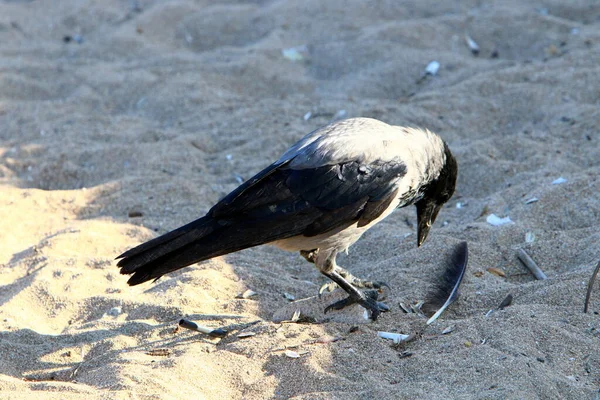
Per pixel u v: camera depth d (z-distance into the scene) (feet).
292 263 35.45
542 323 27.02
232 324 29.25
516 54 58.03
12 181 44.06
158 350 26.96
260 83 55.67
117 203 40.55
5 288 32.50
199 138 47.60
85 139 48.34
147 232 37.24
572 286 29.43
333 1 66.74
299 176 27.84
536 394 23.36
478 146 44.19
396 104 50.21
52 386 24.62
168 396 23.61
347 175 28.04
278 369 25.55
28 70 58.70
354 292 29.55
